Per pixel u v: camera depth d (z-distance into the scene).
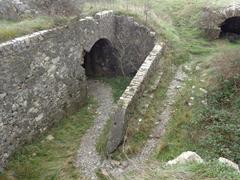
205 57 13.38
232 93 10.41
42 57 9.59
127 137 8.78
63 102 11.00
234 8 14.40
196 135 9.11
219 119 9.51
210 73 11.86
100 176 8.06
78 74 11.72
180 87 11.48
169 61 12.88
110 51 14.55
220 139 8.80
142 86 10.12
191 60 13.34
